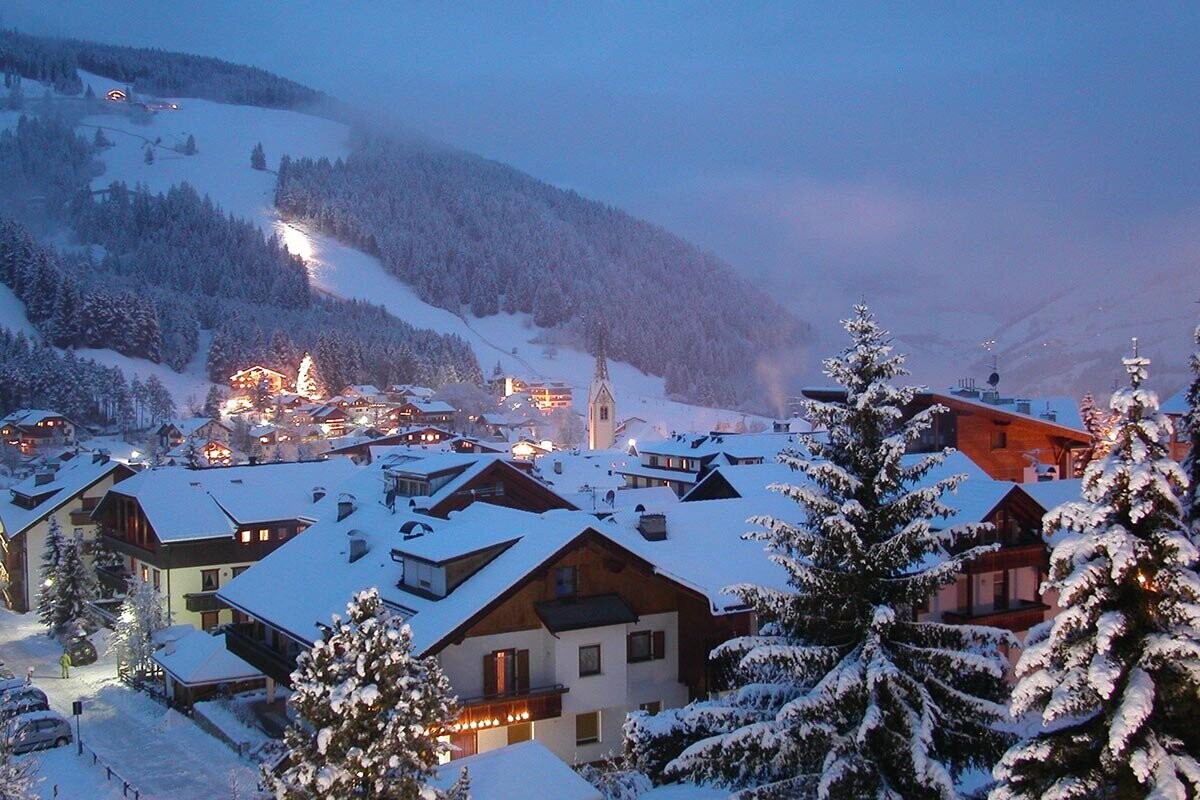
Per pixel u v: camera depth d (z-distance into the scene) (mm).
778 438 79688
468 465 48250
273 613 37969
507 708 30422
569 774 24359
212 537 56281
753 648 19766
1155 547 13297
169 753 38594
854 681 18188
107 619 58688
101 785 35125
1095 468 13812
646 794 25938
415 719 19438
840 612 19750
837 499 19828
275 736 38062
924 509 19547
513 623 31719
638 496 59906
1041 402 63875
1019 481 50219
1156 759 12781
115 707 45438
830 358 20656
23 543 67938
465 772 21141
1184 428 16453
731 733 19484
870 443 19969
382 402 184125
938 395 48438
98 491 69000
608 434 150000
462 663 30922
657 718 27188
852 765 18219
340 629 19938
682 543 36750
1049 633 14484
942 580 19312
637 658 34188
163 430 139875
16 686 43625
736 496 47750
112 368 175875
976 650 20281
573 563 32781
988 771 20094
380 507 45719
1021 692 13781
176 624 54062
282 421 169750
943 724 19156
